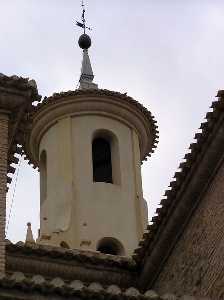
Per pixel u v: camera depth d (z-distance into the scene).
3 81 18.86
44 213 30.55
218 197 19.39
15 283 14.32
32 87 19.03
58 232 28.97
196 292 19.39
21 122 19.64
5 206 17.45
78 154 31.38
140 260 21.69
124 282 21.42
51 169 31.41
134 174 31.66
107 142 32.66
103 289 14.91
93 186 30.55
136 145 32.50
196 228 20.09
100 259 21.11
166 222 20.62
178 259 20.62
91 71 36.62
